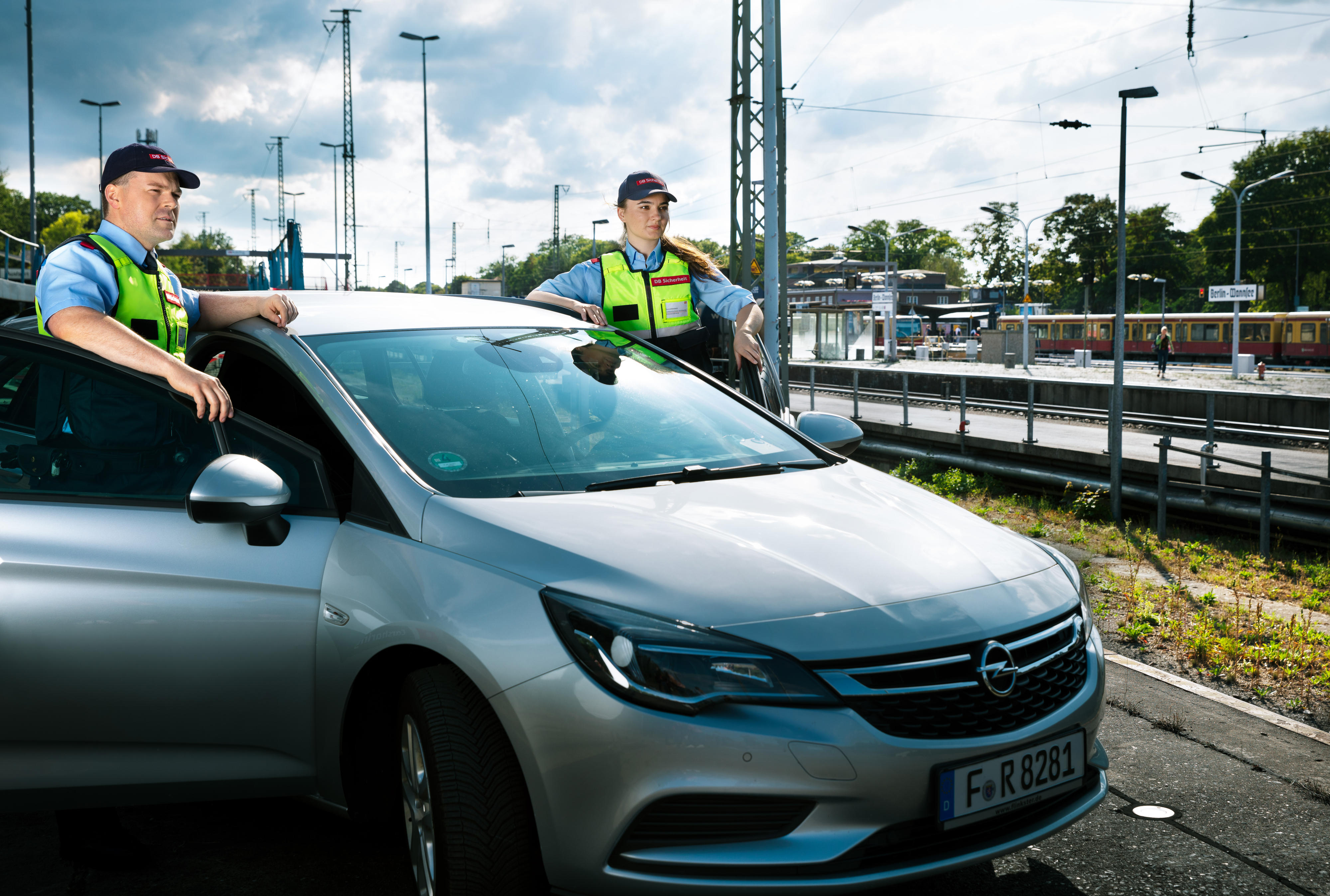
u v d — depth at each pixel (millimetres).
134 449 2926
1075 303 112938
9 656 2771
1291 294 93188
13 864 3100
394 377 3229
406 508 2701
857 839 2242
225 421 2945
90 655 2756
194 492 2592
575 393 3447
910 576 2535
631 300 5551
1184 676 5086
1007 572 2691
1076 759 2553
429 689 2488
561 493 2850
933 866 2314
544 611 2342
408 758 2631
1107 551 9086
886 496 3098
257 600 2701
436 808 2418
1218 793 3660
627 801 2227
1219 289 40219
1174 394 22422
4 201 104688
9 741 2828
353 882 2959
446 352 3434
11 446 2961
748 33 18328
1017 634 2494
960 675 2379
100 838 3047
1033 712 2484
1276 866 3115
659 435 3363
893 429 17797
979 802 2352
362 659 2564
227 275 38125
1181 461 13859
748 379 5387
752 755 2197
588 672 2260
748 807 2236
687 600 2330
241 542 2756
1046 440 16594
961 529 2916
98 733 2801
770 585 2406
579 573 2404
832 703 2250
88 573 2756
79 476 2916
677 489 2953
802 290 84875
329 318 3508
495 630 2357
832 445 3730
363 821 2801
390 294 4082
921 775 2283
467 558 2520
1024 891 2969
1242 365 42625
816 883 2219
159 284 3469
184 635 2723
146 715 2770
